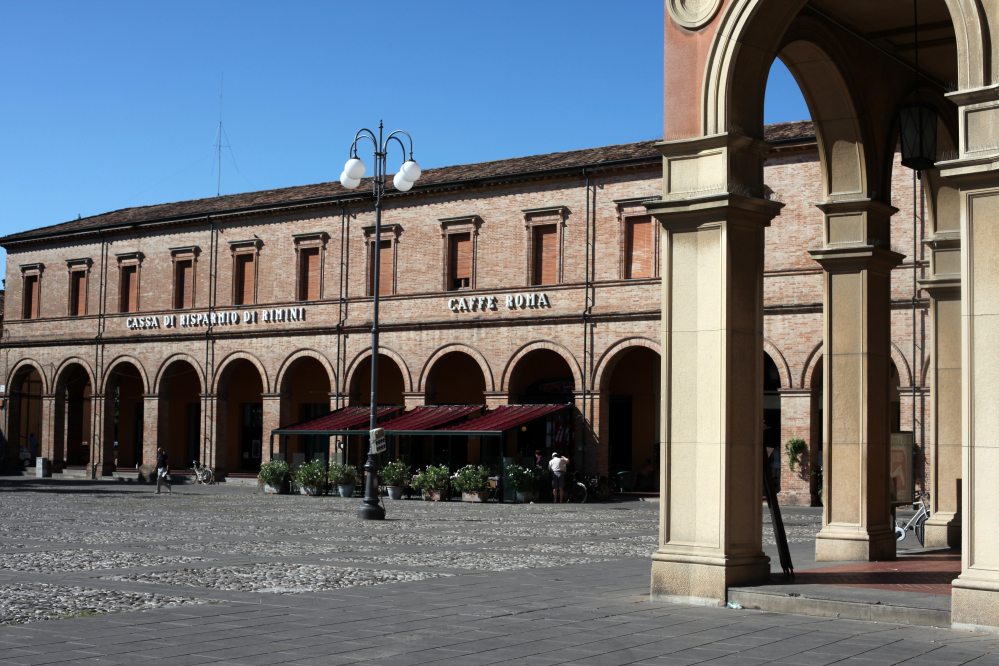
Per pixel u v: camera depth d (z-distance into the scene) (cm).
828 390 1570
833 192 1573
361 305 4641
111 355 5394
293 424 4922
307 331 4753
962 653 923
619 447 4459
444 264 4434
